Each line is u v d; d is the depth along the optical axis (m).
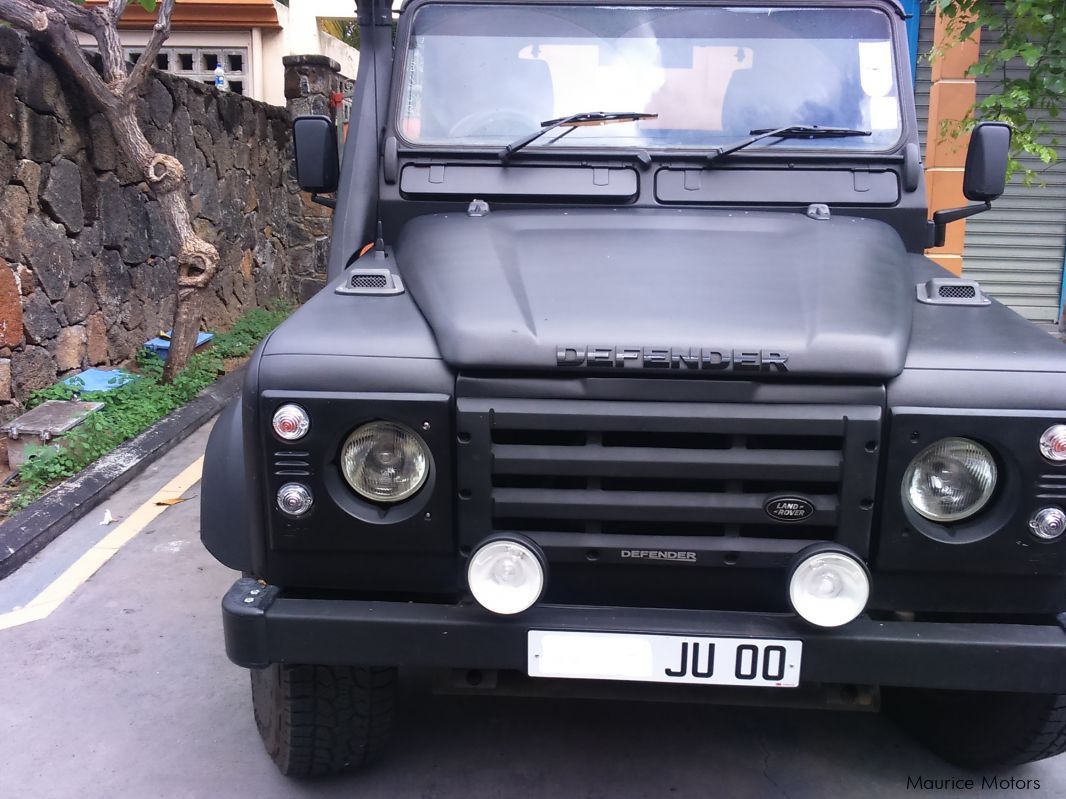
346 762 2.77
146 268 6.95
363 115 3.38
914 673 2.21
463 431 2.22
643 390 2.22
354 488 2.27
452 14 3.39
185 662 3.51
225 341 7.84
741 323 2.29
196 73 11.28
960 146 7.67
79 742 3.04
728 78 3.30
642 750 3.04
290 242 10.33
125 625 3.76
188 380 6.46
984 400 2.20
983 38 7.52
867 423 2.20
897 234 3.07
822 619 2.16
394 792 2.82
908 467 2.21
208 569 4.25
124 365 6.62
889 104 3.27
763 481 2.26
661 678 2.23
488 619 2.25
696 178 3.17
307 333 2.34
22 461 5.15
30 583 4.09
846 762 2.99
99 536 4.55
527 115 3.28
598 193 3.15
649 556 2.29
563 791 2.83
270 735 2.79
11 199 5.26
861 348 2.21
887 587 2.30
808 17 3.37
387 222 3.24
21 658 3.51
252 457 2.29
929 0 7.27
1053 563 2.24
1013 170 6.45
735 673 2.22
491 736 3.10
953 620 2.37
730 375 2.22
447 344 2.25
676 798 2.81
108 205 6.35
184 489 5.14
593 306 2.36
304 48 11.59
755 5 3.37
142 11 10.87
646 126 3.24
